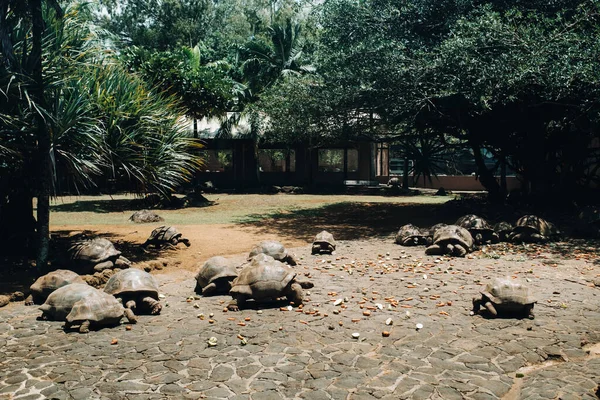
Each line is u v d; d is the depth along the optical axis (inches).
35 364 192.5
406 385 172.1
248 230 581.0
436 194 1133.1
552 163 703.1
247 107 1109.1
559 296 283.0
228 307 264.8
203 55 1253.1
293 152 1238.9
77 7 443.8
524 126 669.9
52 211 783.7
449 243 412.5
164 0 1504.7
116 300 247.9
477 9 600.7
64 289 254.4
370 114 677.9
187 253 435.2
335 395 165.2
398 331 228.2
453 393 165.9
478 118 684.1
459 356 197.5
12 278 331.3
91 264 341.4
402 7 638.5
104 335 226.2
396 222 649.0
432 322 240.4
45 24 373.7
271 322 243.6
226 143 1208.2
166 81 855.7
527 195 716.7
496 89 512.7
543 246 448.5
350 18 653.9
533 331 225.6
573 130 702.5
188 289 318.7
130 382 175.8
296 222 660.7
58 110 343.9
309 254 429.4
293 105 675.4
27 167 370.3
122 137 402.9
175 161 446.3
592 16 521.7
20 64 339.0
